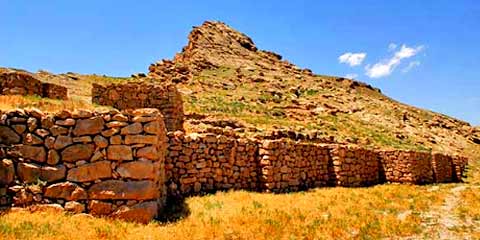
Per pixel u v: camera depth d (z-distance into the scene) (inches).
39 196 433.1
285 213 519.8
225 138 698.2
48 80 1717.5
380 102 2768.2
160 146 514.9
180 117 983.6
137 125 465.4
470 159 1926.7
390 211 579.2
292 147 783.1
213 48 3358.8
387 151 1010.7
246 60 3304.6
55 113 457.4
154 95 908.0
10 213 411.8
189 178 636.1
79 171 445.7
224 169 689.0
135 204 446.6
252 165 736.3
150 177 454.9
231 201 585.9
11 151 438.0
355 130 1743.4
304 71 3462.1
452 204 645.9
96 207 439.5
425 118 2687.0
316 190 766.5
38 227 380.5
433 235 456.8
